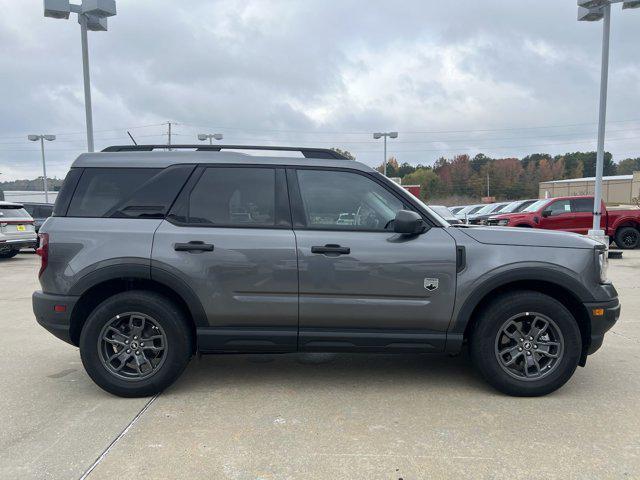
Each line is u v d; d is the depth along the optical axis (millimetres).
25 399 3959
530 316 3906
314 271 3879
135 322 3961
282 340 3951
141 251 3881
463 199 85062
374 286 3881
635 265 12000
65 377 4484
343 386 4227
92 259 3883
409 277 3871
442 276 3871
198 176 4078
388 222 4012
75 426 3455
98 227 3951
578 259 3887
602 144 13766
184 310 4059
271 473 2855
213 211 4020
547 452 3082
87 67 14914
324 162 4141
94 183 4082
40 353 5238
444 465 2936
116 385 3908
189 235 3914
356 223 4020
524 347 3936
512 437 3279
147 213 4012
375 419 3562
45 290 3984
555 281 3854
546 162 90625
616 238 15852
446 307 3895
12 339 5797
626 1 13219
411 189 28094
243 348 3992
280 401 3896
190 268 3869
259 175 4094
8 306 7754
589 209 15680
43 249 3955
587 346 4004
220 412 3688
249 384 4273
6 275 11359
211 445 3176
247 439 3258
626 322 6414
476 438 3268
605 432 3350
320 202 4055
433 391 4105
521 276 3850
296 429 3402
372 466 2928
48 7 13891
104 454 3064
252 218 4008
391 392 4086
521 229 4109
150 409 3746
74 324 3967
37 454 3066
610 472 2854
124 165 4109
